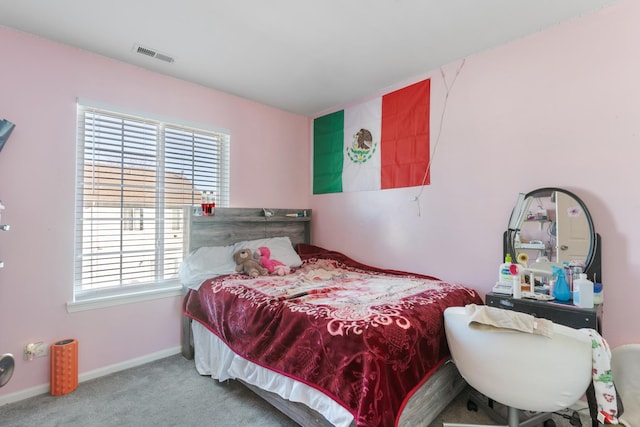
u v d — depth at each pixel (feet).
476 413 5.90
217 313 7.13
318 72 8.56
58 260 6.94
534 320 4.10
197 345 7.79
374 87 9.52
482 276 7.52
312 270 9.27
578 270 5.90
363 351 4.33
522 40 6.92
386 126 9.53
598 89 6.00
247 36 6.86
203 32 6.70
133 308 7.93
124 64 7.93
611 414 3.89
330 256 10.67
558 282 5.83
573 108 6.28
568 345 3.92
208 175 9.64
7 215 6.36
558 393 4.07
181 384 7.00
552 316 5.37
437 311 5.76
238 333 6.43
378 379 4.13
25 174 6.56
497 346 4.25
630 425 3.81
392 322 4.93
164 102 8.59
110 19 6.22
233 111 10.06
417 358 4.93
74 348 6.77
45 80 6.83
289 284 7.59
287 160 11.53
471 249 7.71
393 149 9.34
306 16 6.19
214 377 7.09
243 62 8.00
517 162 6.98
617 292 5.76
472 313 4.54
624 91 5.74
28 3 5.71
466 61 7.81
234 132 10.09
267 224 10.70
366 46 7.28
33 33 6.66
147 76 8.30
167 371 7.61
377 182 9.77
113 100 7.73
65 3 5.73
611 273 5.83
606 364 4.00
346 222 10.71
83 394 6.58
